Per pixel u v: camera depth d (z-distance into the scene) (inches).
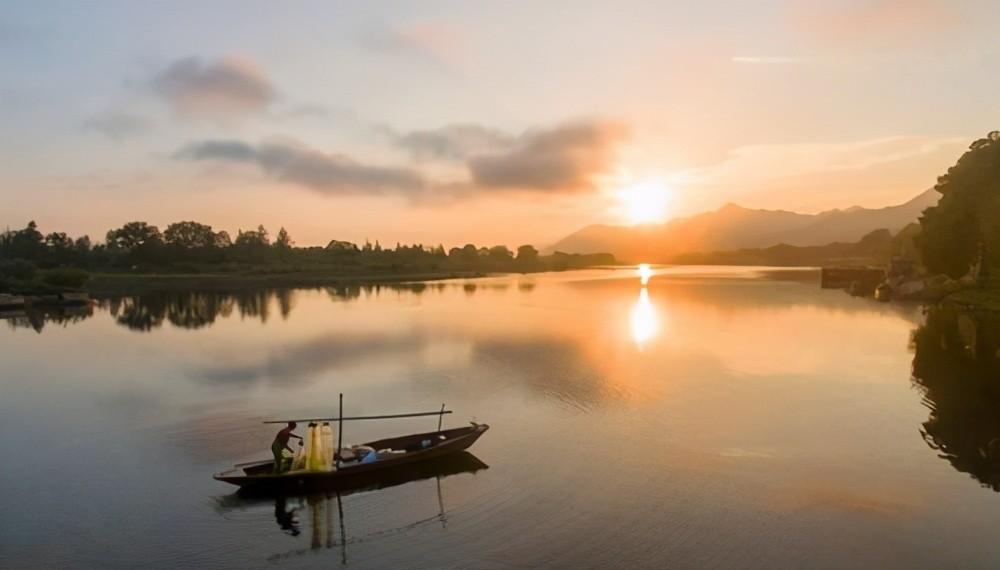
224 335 2257.6
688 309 3014.3
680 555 642.8
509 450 953.5
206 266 6628.9
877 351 1749.5
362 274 7219.5
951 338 1961.1
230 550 677.3
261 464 847.1
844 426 1055.0
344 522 732.7
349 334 2230.6
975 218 2748.5
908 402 1199.6
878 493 786.2
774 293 4101.9
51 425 1141.7
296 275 6702.8
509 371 1524.4
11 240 6250.0
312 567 639.8
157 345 2054.6
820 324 2357.3
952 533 682.2
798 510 738.8
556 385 1368.1
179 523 741.3
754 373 1469.0
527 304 3462.1
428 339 2074.3
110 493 829.2
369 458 863.1
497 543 675.4
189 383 1454.2
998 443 961.5
